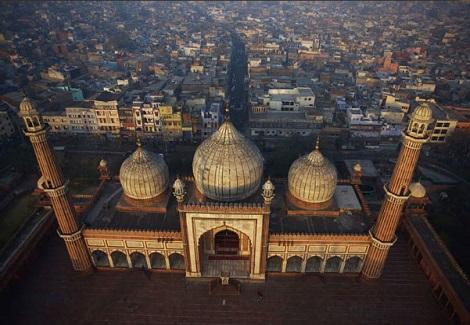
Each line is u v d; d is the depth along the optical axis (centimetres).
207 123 10862
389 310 4553
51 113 11019
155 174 4844
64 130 11088
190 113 11138
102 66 16662
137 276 4938
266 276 4922
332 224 4862
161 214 5006
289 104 12131
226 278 4675
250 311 4497
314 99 12162
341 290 4794
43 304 4569
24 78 14100
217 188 4322
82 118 10900
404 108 11912
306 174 4697
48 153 4012
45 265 5128
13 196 8181
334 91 13188
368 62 18238
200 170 4378
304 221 4891
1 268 4625
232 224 4275
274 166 8444
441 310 4575
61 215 4388
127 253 4866
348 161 9325
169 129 10869
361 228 4812
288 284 4838
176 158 9438
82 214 5000
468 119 10606
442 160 9888
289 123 11388
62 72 14662
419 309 4581
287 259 4834
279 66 16888
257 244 4447
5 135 10281
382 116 11481
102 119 10875
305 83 14312
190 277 4862
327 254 4766
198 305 4566
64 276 4947
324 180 4669
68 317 4412
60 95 12112
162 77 15175
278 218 4928
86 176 8638
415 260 5341
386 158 10175
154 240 4669
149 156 4909
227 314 4459
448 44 19450
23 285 4816
